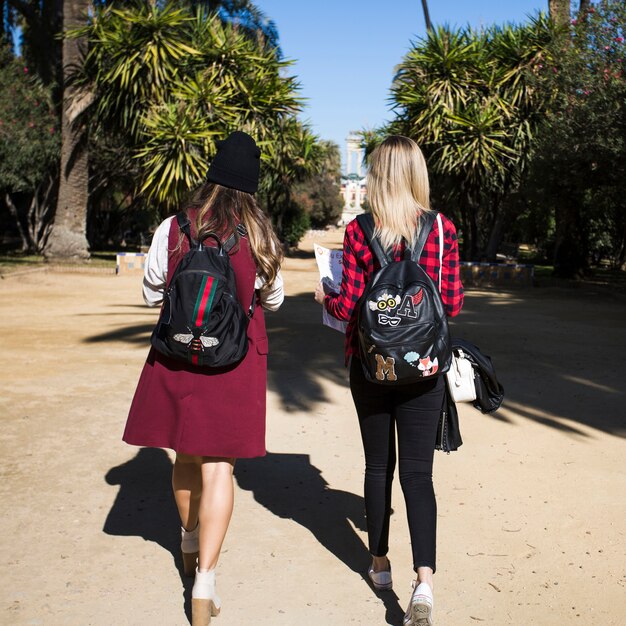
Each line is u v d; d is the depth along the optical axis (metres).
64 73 20.62
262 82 21.02
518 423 5.14
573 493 3.82
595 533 3.33
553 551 3.14
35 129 19.73
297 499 3.71
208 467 2.49
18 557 2.97
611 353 8.09
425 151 21.06
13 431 4.66
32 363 6.80
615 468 4.21
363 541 3.24
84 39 20.39
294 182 31.17
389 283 2.42
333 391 6.03
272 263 2.49
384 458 2.68
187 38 21.53
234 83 20.64
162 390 2.43
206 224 2.44
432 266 2.57
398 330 2.37
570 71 15.41
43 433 4.64
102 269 19.00
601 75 14.66
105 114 20.14
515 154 20.20
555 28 19.25
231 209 2.47
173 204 19.95
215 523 2.43
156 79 19.34
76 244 21.23
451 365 2.61
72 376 6.29
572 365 7.31
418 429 2.55
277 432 4.87
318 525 3.40
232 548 3.13
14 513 3.40
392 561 3.05
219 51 20.62
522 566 3.00
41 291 13.81
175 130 18.83
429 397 2.53
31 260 21.36
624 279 20.97
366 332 2.40
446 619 2.58
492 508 3.60
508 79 20.05
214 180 2.54
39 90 20.34
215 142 19.33
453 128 19.97
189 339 2.29
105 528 3.28
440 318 2.43
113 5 23.20
